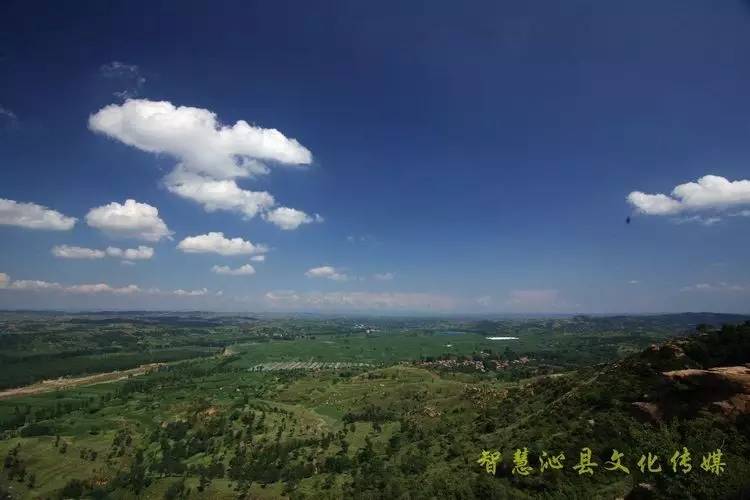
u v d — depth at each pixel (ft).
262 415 647.15
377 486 314.55
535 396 357.20
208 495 410.31
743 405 168.14
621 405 214.07
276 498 384.06
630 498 158.51
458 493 214.48
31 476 463.42
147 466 494.18
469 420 416.46
